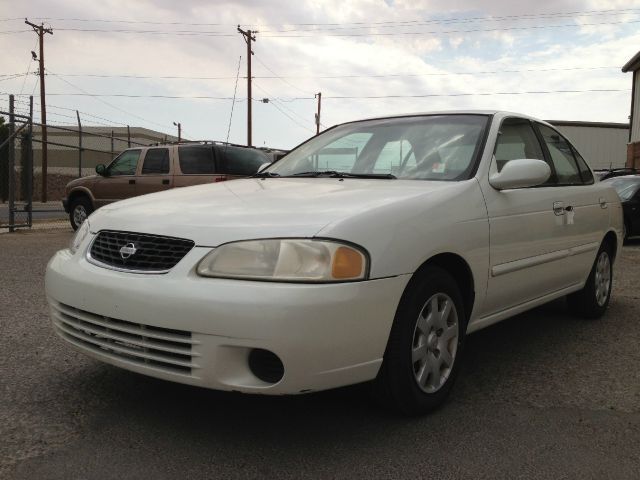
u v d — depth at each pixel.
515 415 3.06
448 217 3.05
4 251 8.73
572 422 2.98
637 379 3.62
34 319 4.74
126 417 2.96
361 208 2.74
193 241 2.63
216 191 3.42
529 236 3.74
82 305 2.84
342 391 3.32
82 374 3.55
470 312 3.34
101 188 11.58
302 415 3.01
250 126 34.56
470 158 3.56
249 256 2.51
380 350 2.67
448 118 4.03
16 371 3.59
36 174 33.38
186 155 10.65
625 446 2.73
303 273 2.45
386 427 2.89
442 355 3.08
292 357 2.41
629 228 11.73
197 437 2.76
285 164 4.35
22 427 2.84
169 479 2.39
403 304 2.78
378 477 2.43
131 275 2.70
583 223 4.53
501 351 4.20
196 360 2.50
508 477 2.45
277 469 2.48
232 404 3.14
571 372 3.75
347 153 4.09
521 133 4.17
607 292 5.21
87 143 38.06
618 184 12.18
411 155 3.78
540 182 3.53
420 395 2.94
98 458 2.55
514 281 3.65
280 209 2.77
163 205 3.08
